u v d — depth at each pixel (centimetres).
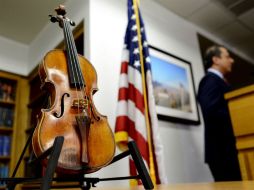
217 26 304
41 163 70
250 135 145
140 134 139
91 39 176
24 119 265
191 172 207
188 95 231
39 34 269
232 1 263
